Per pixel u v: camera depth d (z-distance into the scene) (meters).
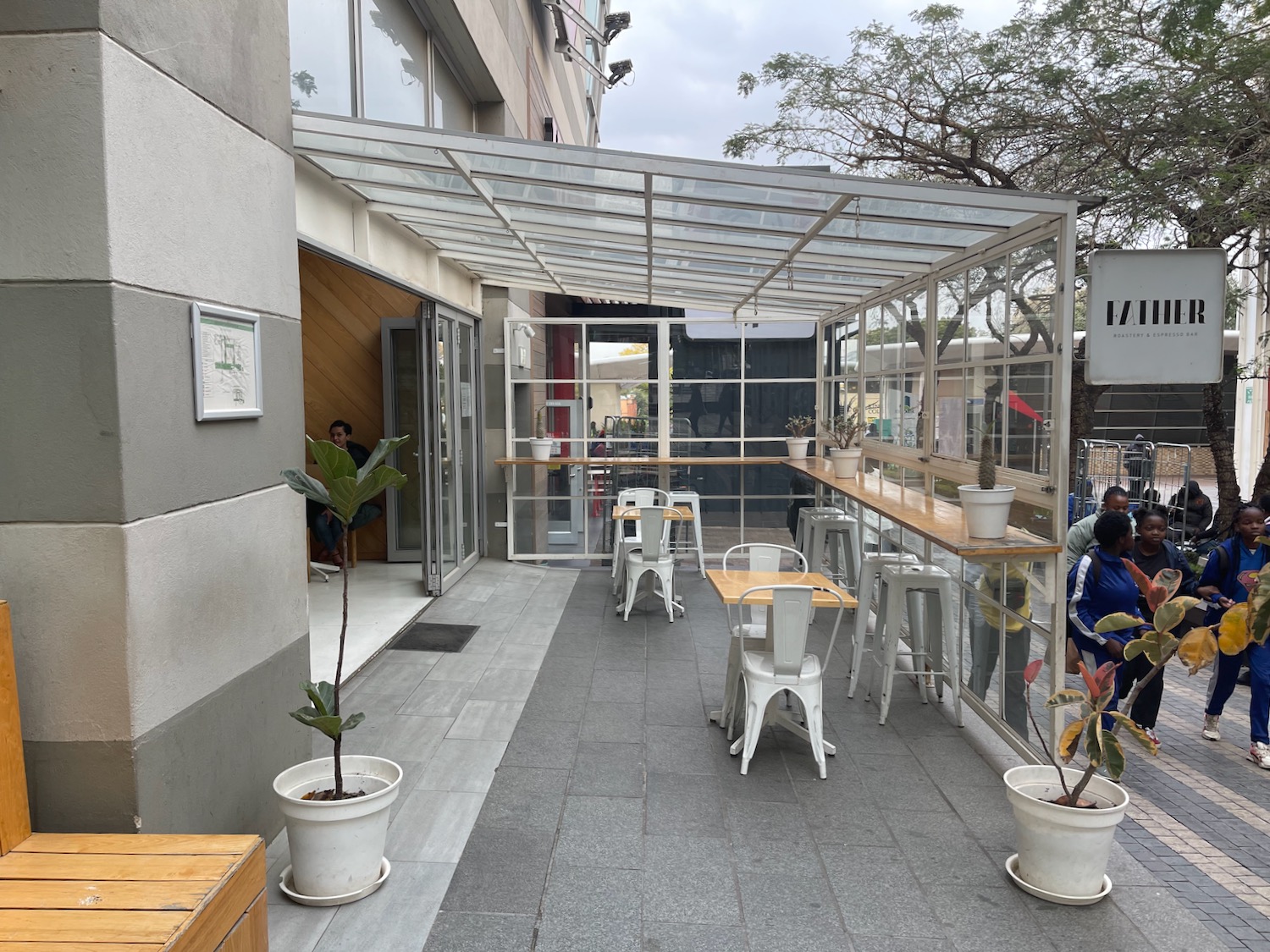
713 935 2.77
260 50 3.30
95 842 2.35
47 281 2.39
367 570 8.56
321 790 3.11
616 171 4.00
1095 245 8.50
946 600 4.80
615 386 9.34
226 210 3.02
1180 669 6.39
